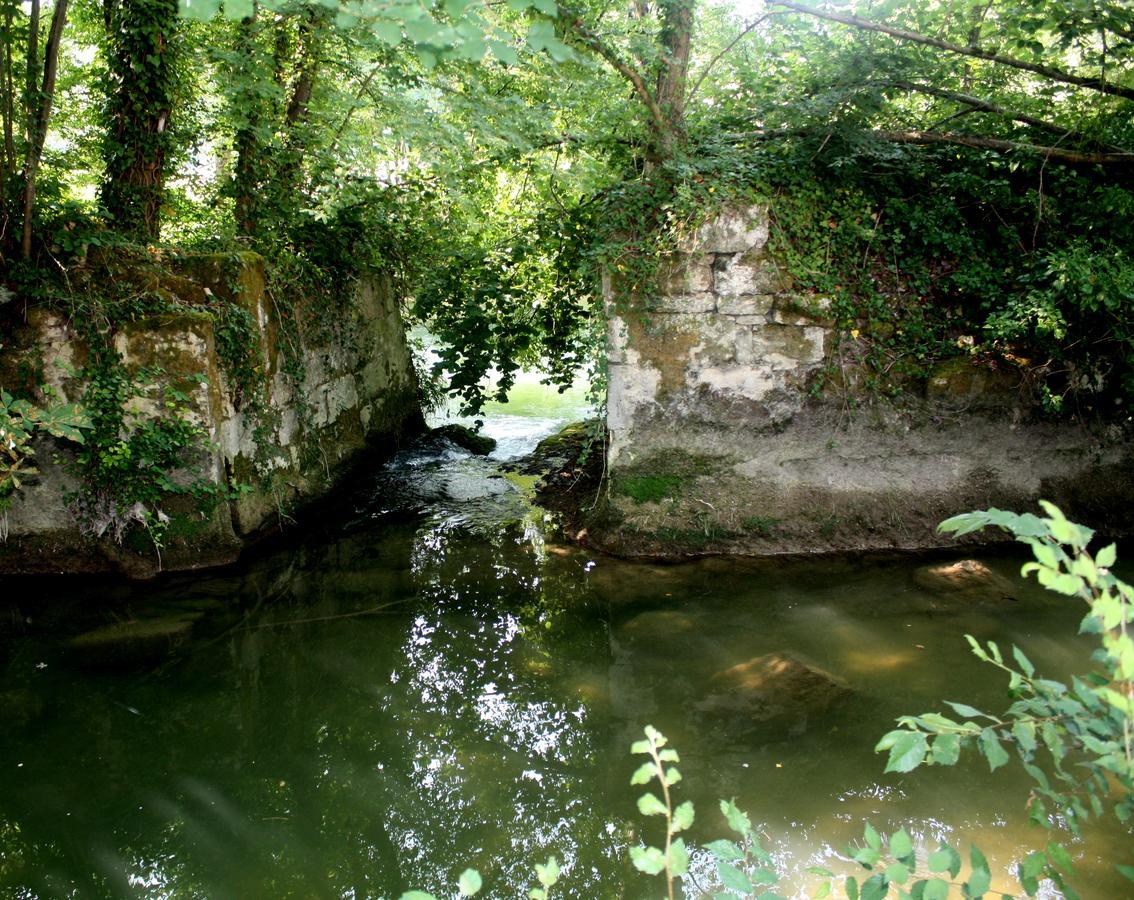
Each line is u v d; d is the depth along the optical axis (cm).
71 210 595
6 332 574
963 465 631
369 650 505
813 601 542
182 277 612
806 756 382
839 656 469
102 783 380
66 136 749
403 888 317
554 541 676
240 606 561
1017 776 364
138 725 427
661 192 602
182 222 801
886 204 624
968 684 436
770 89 659
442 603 569
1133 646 155
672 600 555
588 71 612
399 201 840
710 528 626
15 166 575
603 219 636
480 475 888
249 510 658
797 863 315
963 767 372
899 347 619
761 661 459
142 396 589
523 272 795
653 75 654
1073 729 191
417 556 655
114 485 591
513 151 726
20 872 322
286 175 755
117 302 582
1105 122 615
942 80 621
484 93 671
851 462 628
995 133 659
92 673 474
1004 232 623
